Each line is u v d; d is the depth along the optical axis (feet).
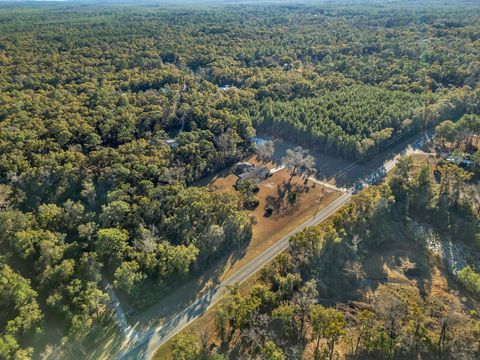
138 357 217.36
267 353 201.77
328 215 341.00
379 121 453.58
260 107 529.45
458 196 352.49
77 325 214.90
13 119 431.84
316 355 211.00
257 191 378.94
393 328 226.58
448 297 267.80
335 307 254.47
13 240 271.28
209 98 538.47
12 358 195.42
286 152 449.89
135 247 272.10
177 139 430.61
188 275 273.13
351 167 418.72
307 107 508.94
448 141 447.83
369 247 312.29
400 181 362.12
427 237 325.01
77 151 390.42
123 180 346.54
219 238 289.74
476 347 220.02
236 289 246.06
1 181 347.36
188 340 209.36
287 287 254.47
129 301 251.60
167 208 316.40
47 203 331.36
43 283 247.29
